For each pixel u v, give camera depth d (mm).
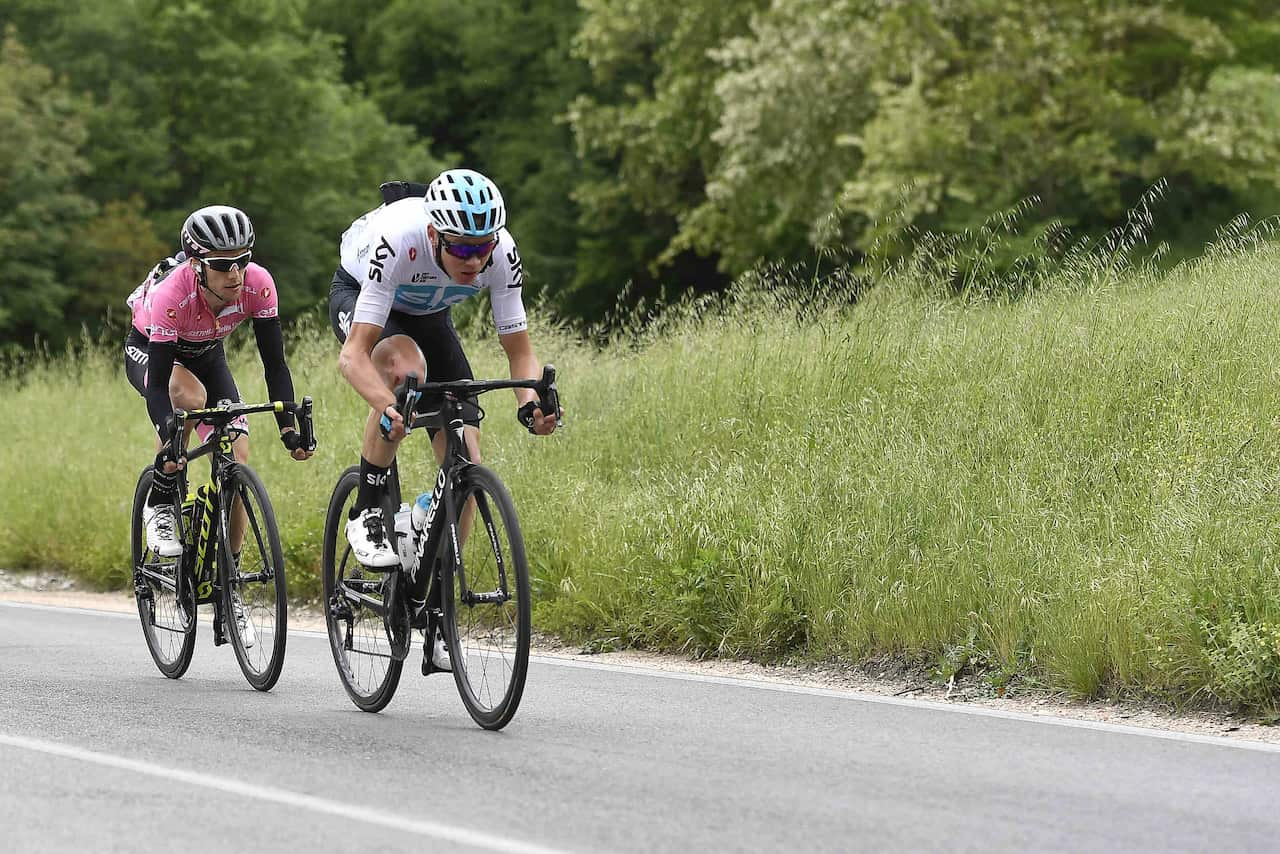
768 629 18953
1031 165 58062
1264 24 62125
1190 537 16844
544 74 102500
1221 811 11250
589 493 23156
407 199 14672
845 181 62281
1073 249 27797
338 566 15875
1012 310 26000
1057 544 18000
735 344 28172
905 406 23375
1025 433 21266
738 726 14383
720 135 65250
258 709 15234
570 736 13844
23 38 90188
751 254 72062
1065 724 14547
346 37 112250
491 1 104250
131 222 82812
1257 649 15031
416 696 16062
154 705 15438
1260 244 26562
